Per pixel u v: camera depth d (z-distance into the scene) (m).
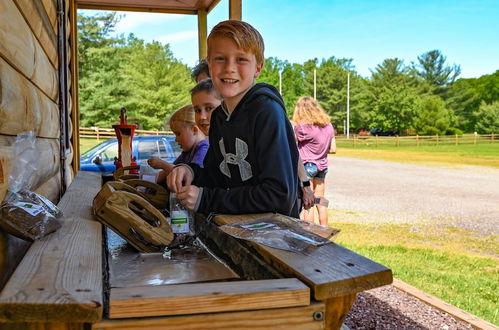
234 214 1.54
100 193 1.51
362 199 10.18
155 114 38.19
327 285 0.92
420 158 23.70
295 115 5.05
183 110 2.59
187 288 0.90
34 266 0.98
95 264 1.01
